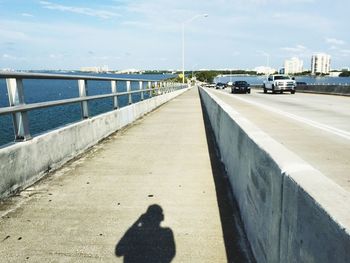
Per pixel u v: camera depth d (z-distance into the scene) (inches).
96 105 1369.3
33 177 198.7
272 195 94.3
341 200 60.7
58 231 140.3
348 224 51.4
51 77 221.1
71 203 169.9
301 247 68.7
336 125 420.8
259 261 111.3
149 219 152.9
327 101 879.7
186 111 677.9
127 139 350.6
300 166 84.4
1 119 1037.2
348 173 208.1
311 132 365.4
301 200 68.9
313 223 62.4
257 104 797.9
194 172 228.8
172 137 365.7
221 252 125.0
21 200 171.8
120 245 129.8
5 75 164.4
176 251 125.6
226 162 228.7
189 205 169.8
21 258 120.1
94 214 157.6
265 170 104.4
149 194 185.2
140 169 235.0
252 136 132.1
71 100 255.4
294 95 1251.2
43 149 211.5
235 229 143.4
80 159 261.0
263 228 106.3
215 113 359.9
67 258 120.6
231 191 190.2
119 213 159.2
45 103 210.4
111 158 265.3
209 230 142.5
